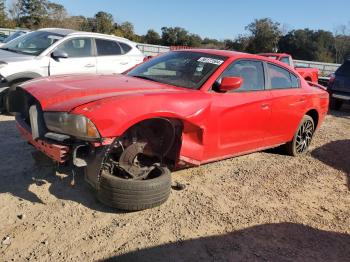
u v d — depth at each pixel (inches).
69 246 138.9
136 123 157.5
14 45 351.6
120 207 157.3
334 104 549.0
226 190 199.0
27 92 166.7
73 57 349.4
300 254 150.0
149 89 174.7
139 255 137.8
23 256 131.5
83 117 144.7
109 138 148.7
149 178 168.9
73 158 146.9
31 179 184.9
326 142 323.6
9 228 146.0
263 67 228.1
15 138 243.9
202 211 173.0
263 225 168.2
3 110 302.4
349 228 175.9
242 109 203.6
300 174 236.7
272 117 228.4
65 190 177.2
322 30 1956.2
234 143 206.2
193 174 213.9
